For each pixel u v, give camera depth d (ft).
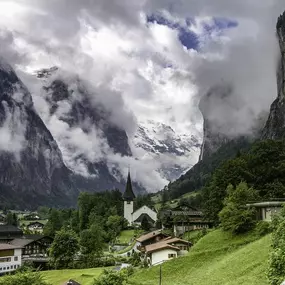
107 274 222.28
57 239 412.16
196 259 254.68
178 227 450.71
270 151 370.73
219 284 198.59
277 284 145.28
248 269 203.62
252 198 309.01
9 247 427.74
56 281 320.50
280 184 341.00
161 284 226.58
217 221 352.69
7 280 221.87
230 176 355.56
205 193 446.60
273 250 169.37
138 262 349.82
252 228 273.33
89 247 425.69
